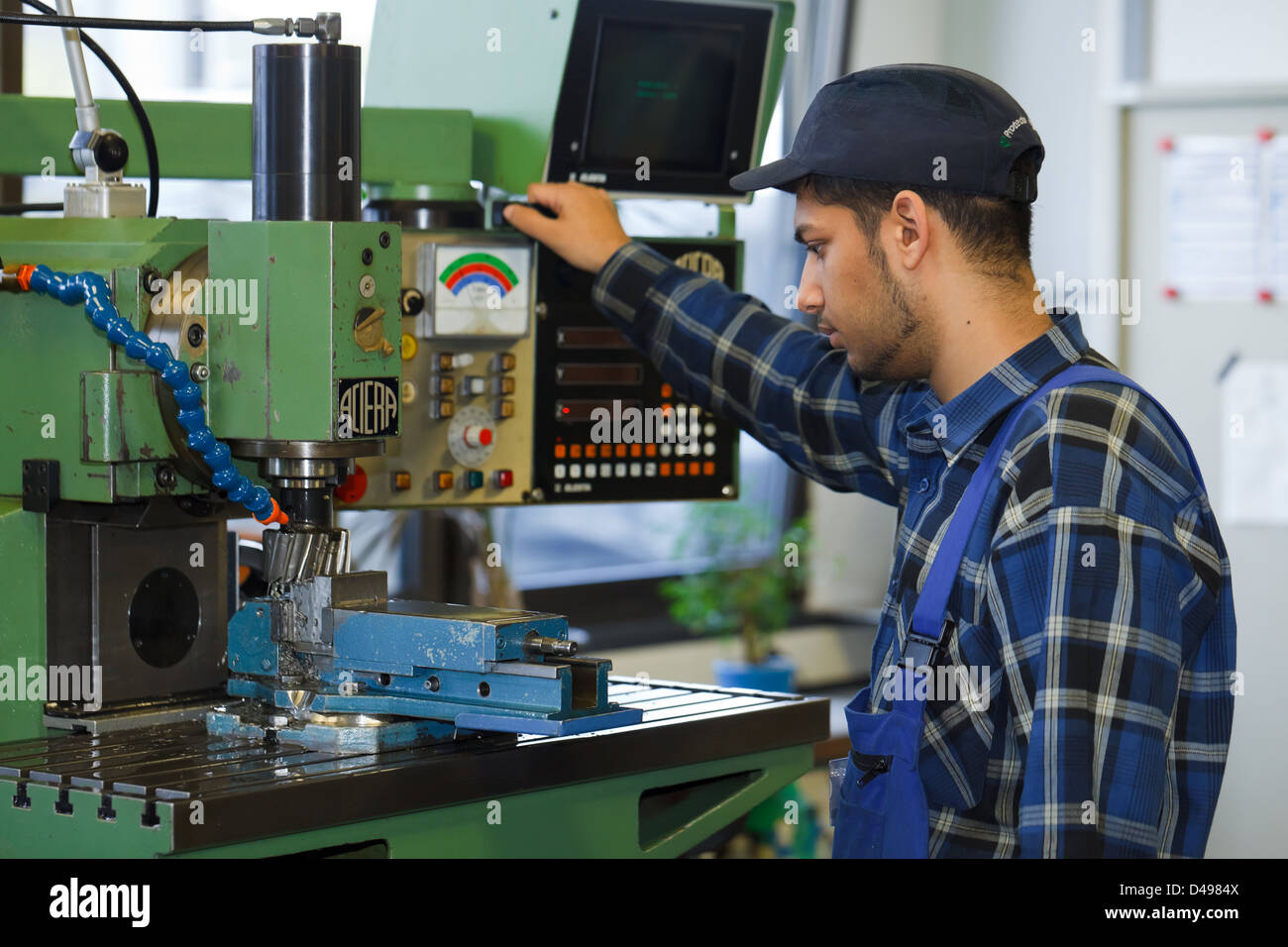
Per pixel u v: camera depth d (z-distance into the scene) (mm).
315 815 1338
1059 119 3971
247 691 1599
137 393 1478
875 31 4320
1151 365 3799
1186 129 3727
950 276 1435
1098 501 1264
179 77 2910
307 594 1538
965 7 4316
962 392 1435
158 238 1525
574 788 1568
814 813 3367
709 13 1963
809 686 4379
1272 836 3686
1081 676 1219
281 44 1479
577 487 1988
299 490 1553
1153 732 1214
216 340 1492
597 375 1990
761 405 1863
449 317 1848
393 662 1484
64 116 1753
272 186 1494
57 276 1468
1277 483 3699
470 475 1886
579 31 1877
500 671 1425
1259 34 3664
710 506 4188
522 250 1902
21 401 1553
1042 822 1202
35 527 1566
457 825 1462
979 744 1377
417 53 2107
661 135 2018
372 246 1480
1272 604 3703
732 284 2100
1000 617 1298
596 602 4031
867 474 1795
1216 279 3729
